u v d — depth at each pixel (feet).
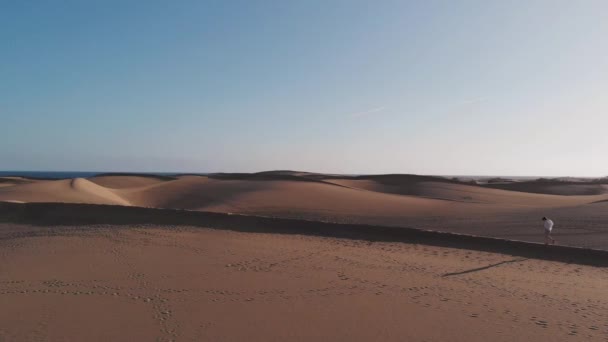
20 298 26.66
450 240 50.29
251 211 111.45
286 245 47.70
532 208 110.63
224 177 229.45
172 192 149.59
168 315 23.75
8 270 34.30
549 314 25.13
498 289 30.81
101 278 31.76
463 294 29.19
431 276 34.35
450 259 41.78
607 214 82.33
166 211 66.13
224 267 35.99
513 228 72.23
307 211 110.52
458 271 36.52
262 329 21.84
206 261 38.34
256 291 28.86
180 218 64.85
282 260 39.34
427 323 23.17
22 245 46.93
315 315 24.20
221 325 22.30
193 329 21.66
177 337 20.57
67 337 20.36
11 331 21.01
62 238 51.60
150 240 50.01
